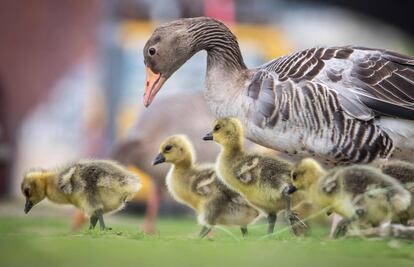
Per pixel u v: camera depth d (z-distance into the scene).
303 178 12.41
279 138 13.72
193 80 25.41
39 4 33.03
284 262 9.85
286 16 30.14
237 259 9.95
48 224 19.38
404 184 12.17
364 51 14.07
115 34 27.11
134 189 13.11
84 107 30.95
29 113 32.50
